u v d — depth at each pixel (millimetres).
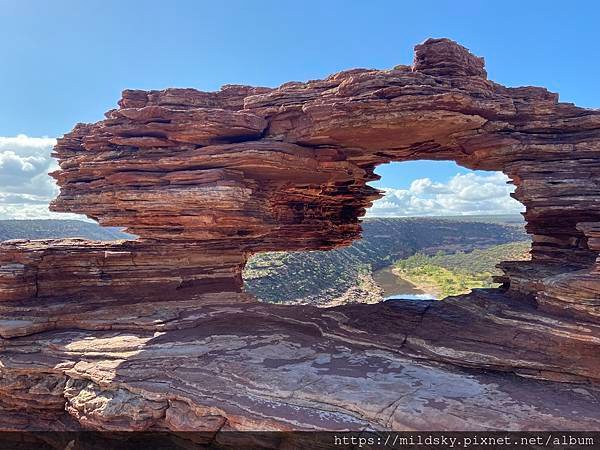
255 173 20438
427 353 15219
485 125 18203
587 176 17359
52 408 15523
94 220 22062
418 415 11234
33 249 19391
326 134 18406
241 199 18734
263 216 21531
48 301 19297
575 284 14305
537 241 20203
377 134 18422
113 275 20516
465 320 16969
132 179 19672
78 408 14297
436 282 109812
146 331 17938
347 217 31156
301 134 19188
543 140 18141
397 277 120562
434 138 19375
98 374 14758
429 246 154875
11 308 18656
